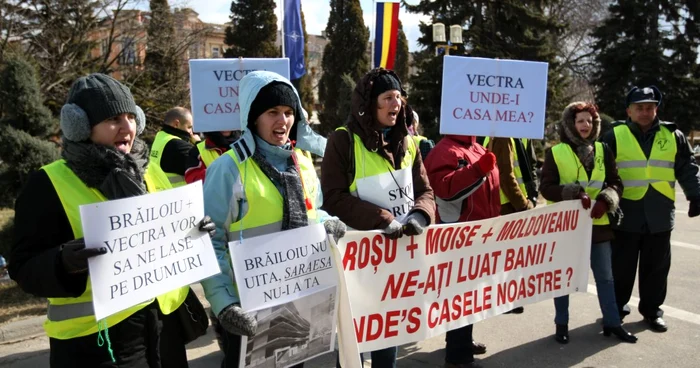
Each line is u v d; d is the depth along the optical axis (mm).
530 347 4348
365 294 3070
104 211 1826
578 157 4297
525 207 4633
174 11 15812
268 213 2371
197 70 4035
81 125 1924
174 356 2324
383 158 3027
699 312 5078
